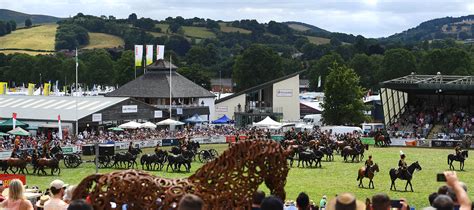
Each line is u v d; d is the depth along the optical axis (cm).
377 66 19638
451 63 17262
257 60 18300
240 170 2298
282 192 2395
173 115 11631
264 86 13125
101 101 10138
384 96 10644
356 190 4959
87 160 7062
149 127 9700
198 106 12312
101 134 8850
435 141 9300
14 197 1848
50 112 9694
